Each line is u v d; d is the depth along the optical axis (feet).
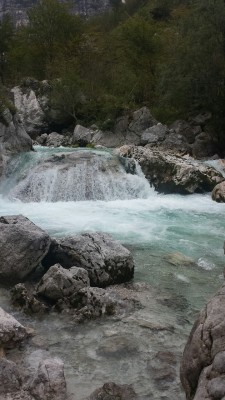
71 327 28.81
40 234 36.70
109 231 52.06
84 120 147.33
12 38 192.54
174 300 33.37
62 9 198.08
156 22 223.92
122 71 162.40
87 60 179.73
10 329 25.73
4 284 35.99
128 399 21.38
